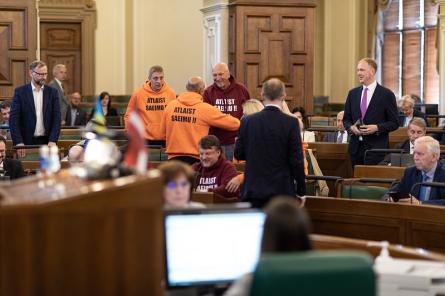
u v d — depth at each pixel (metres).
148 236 3.54
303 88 15.40
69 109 14.73
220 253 4.04
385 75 22.67
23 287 3.46
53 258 3.47
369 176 8.86
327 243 4.70
